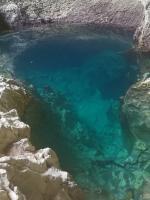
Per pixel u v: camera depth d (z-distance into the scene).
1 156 8.70
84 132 12.52
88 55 18.61
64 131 12.54
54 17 23.30
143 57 17.91
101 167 10.74
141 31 18.81
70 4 23.14
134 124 12.75
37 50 19.61
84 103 14.32
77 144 11.88
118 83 15.62
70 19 23.09
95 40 20.58
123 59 17.80
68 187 8.89
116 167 10.73
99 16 22.58
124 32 21.45
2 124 9.69
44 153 9.52
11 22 22.95
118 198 9.46
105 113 13.57
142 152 11.35
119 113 13.48
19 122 10.66
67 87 15.61
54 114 13.55
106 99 14.50
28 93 14.66
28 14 23.23
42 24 23.20
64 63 17.86
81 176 10.34
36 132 12.29
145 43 18.36
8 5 23.00
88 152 11.46
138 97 14.22
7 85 13.59
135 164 10.81
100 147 11.72
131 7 21.75
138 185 9.92
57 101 14.50
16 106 13.00
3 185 7.32
